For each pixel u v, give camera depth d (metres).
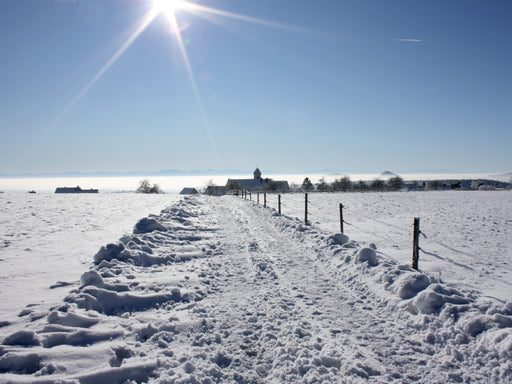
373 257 6.89
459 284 6.54
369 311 4.82
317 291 5.73
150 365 3.26
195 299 5.34
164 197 36.09
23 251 8.67
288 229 12.19
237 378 3.25
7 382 2.75
